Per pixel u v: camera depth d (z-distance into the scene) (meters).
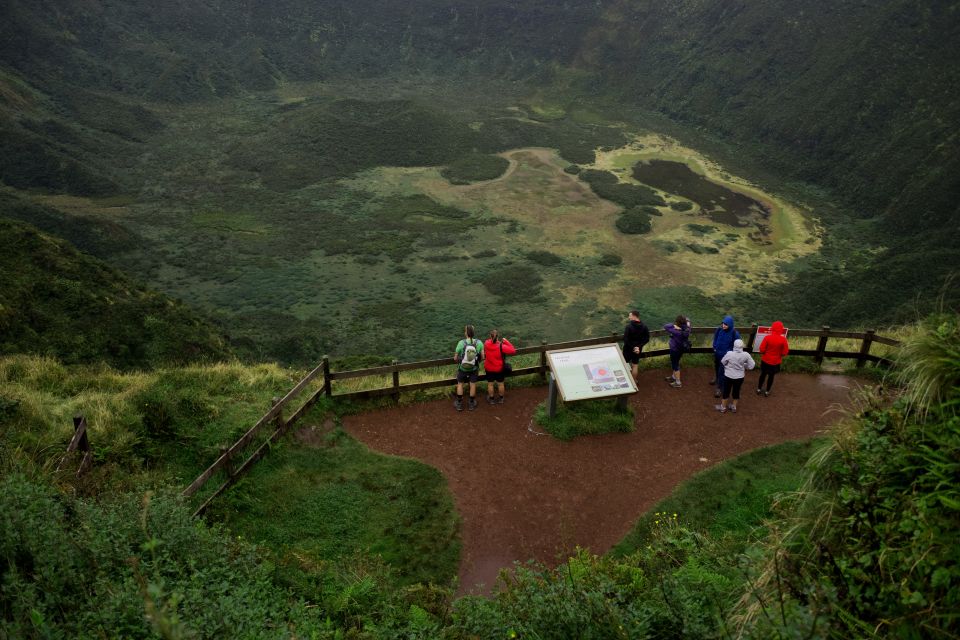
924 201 77.25
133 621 4.05
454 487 10.27
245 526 8.91
